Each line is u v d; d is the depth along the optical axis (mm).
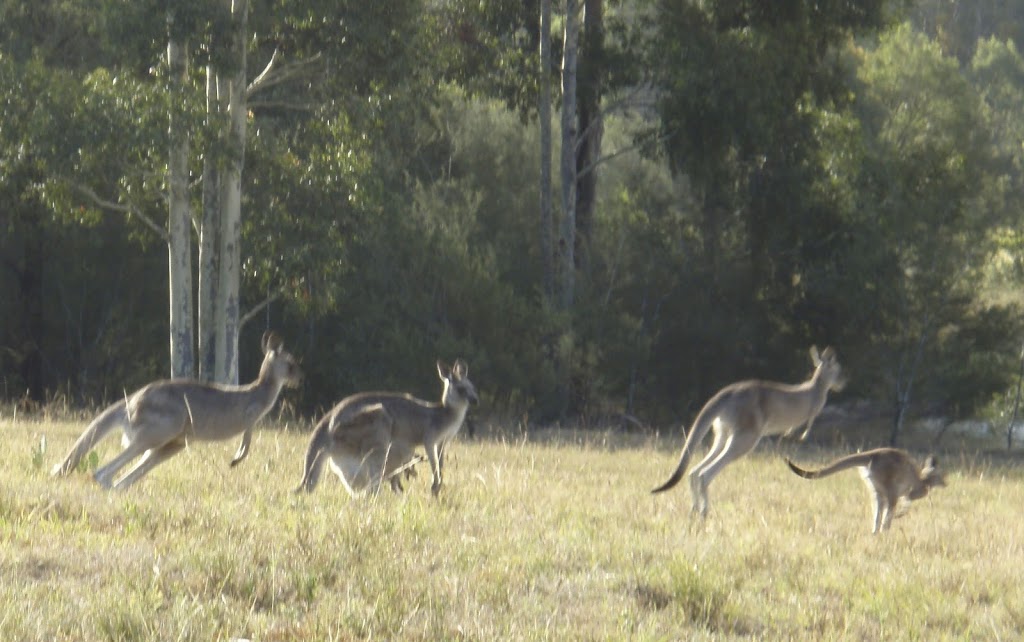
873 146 48875
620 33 45031
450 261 43094
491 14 43906
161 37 32500
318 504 15445
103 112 32844
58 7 40438
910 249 44375
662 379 47906
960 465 34625
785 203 45781
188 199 37438
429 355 42125
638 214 48344
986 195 46906
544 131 43594
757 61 42375
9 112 34000
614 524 16547
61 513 13539
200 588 10586
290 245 38562
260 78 37031
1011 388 47250
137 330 49750
